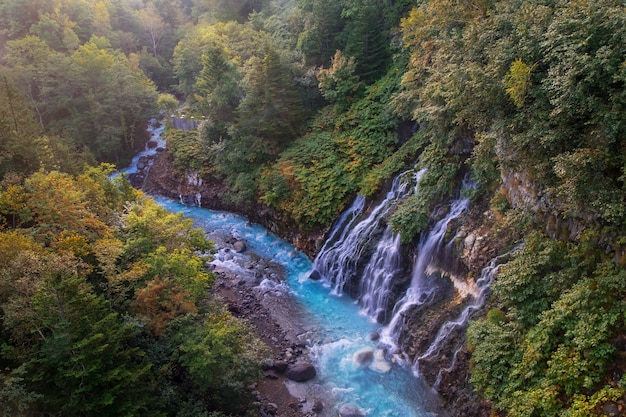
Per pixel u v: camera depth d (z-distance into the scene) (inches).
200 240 741.3
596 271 457.4
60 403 427.5
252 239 1137.4
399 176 910.4
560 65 450.6
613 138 427.2
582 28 431.5
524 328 507.8
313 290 908.0
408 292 764.0
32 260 500.1
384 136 1023.0
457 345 613.0
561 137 477.7
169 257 631.2
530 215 563.2
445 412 576.1
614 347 417.7
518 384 474.6
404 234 772.6
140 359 530.9
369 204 946.7
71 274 521.7
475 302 632.4
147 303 563.8
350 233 929.5
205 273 729.6
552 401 430.6
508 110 557.0
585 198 454.9
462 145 761.0
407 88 948.6
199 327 561.6
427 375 629.0
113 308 568.4
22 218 647.8
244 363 547.8
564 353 442.0
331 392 632.4
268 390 634.8
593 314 438.6
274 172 1117.7
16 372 401.4
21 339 469.4
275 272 974.4
